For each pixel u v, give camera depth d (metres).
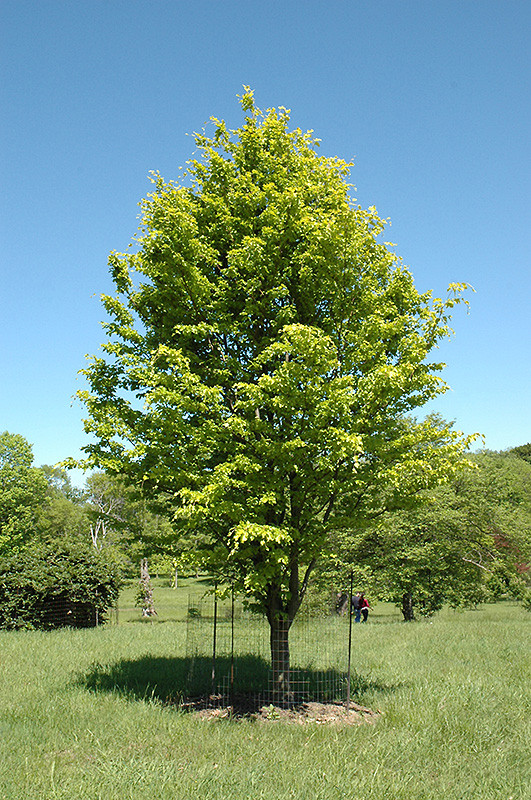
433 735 7.66
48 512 67.25
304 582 9.91
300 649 14.03
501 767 6.52
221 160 10.27
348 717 8.89
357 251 9.45
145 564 31.22
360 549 24.80
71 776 6.03
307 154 10.74
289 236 9.53
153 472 8.80
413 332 9.55
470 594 26.75
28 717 8.21
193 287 9.31
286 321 9.61
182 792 5.58
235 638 15.59
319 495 9.45
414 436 9.14
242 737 7.54
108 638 17.42
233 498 8.97
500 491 27.94
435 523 23.91
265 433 9.23
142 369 9.41
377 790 5.77
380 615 35.56
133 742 7.26
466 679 10.91
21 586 21.75
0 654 13.98
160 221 9.39
